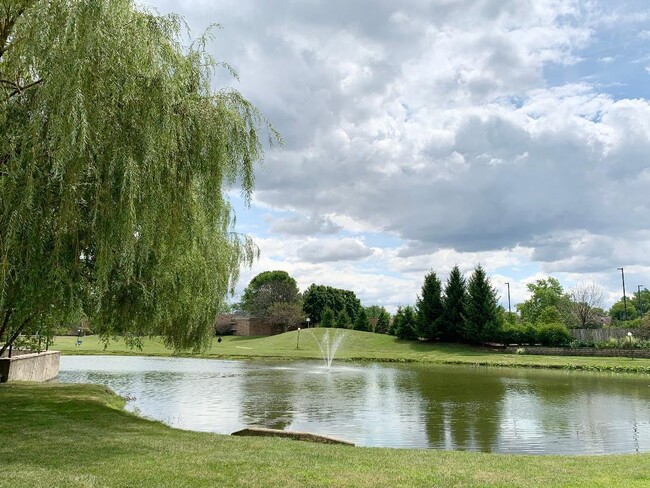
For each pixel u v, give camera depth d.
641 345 43.06
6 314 13.27
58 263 8.77
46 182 8.72
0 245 8.54
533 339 50.28
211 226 10.95
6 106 9.01
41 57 8.36
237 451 8.45
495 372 33.66
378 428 14.36
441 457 8.81
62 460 7.45
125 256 9.07
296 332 70.50
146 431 10.44
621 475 7.34
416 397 20.81
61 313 9.70
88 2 8.48
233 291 18.11
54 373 26.42
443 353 50.38
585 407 18.41
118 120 8.80
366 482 6.61
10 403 13.61
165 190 9.52
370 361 44.47
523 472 7.50
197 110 10.26
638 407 18.47
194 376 28.94
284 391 22.39
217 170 10.34
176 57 9.98
